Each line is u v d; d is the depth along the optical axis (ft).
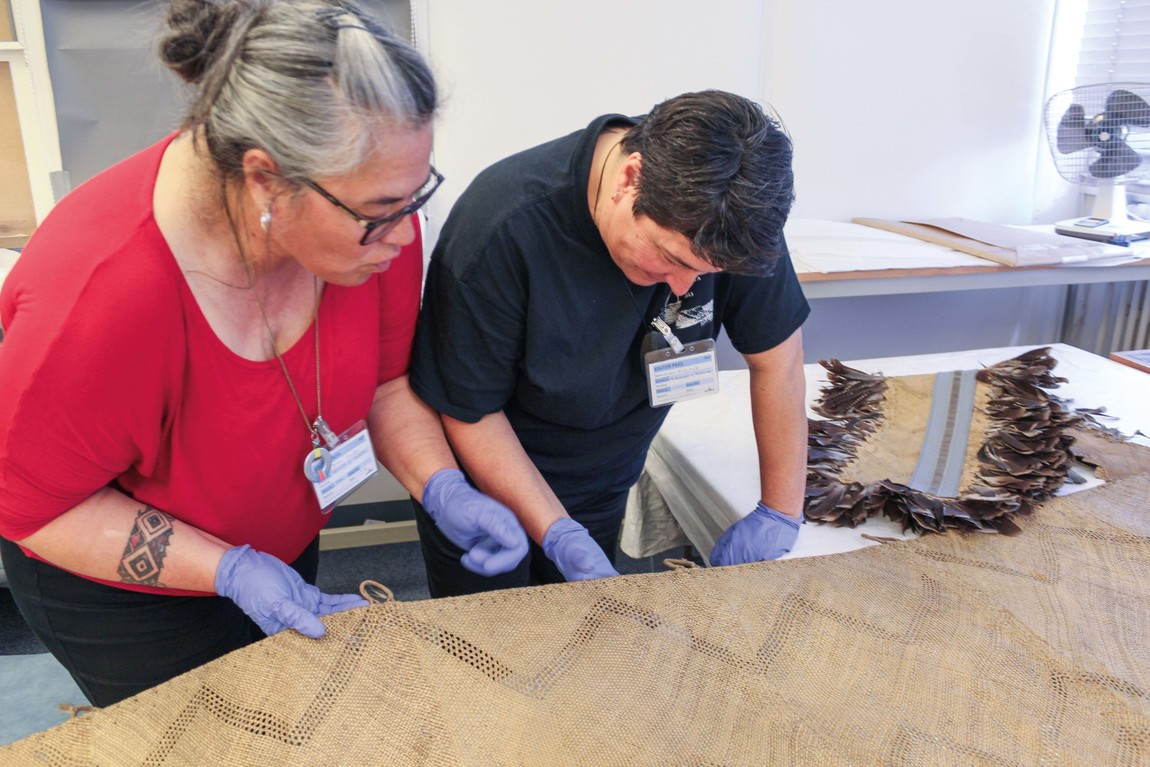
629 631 3.12
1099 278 7.98
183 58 2.58
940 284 7.68
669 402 4.20
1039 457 4.46
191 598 3.56
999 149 9.92
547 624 3.10
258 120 2.29
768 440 4.25
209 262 2.83
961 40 9.34
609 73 8.52
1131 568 3.66
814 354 10.49
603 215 3.43
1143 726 2.84
